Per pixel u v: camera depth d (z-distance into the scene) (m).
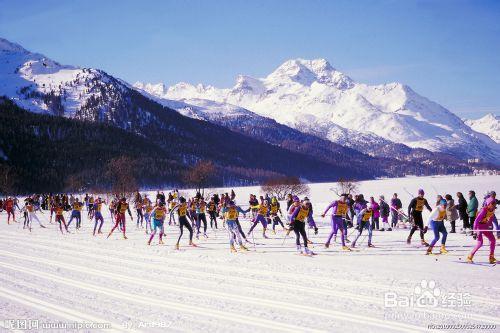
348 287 10.22
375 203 22.42
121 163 100.12
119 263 13.84
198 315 8.52
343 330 7.57
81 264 13.77
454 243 16.89
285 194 87.25
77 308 9.09
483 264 12.77
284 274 11.71
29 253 16.20
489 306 8.71
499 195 72.69
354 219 27.48
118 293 10.18
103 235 22.09
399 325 7.76
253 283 10.82
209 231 23.55
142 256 15.09
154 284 10.96
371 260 13.62
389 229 22.22
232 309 8.81
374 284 10.45
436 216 14.50
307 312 8.52
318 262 13.36
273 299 9.43
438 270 11.95
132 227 26.58
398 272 11.71
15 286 11.01
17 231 24.62
